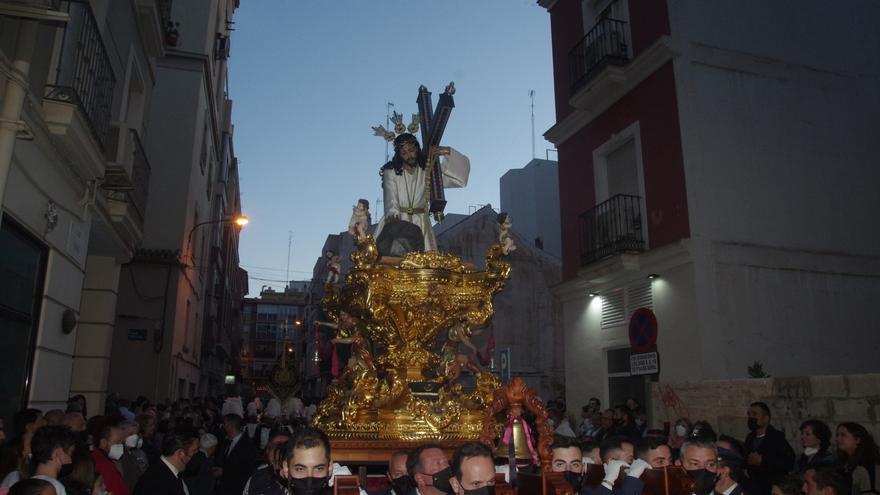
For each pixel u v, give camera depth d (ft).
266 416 36.65
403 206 23.31
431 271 19.97
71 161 23.17
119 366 50.06
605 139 45.29
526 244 79.05
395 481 13.30
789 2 42.96
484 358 23.02
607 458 15.64
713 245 36.22
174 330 51.85
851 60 43.86
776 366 35.83
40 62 20.92
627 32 43.86
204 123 63.82
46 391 23.44
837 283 38.93
